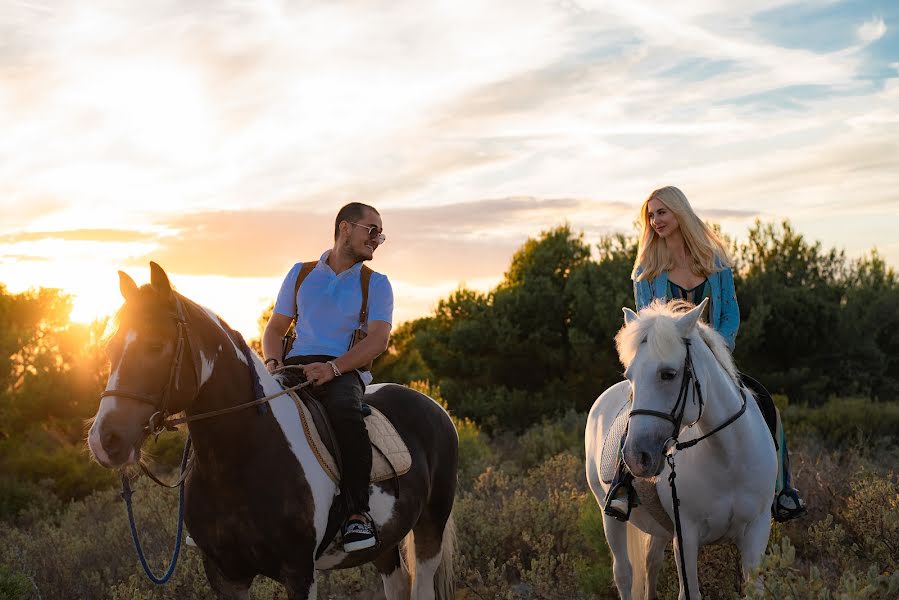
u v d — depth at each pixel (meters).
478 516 6.88
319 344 4.17
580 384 25.22
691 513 4.18
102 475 13.41
